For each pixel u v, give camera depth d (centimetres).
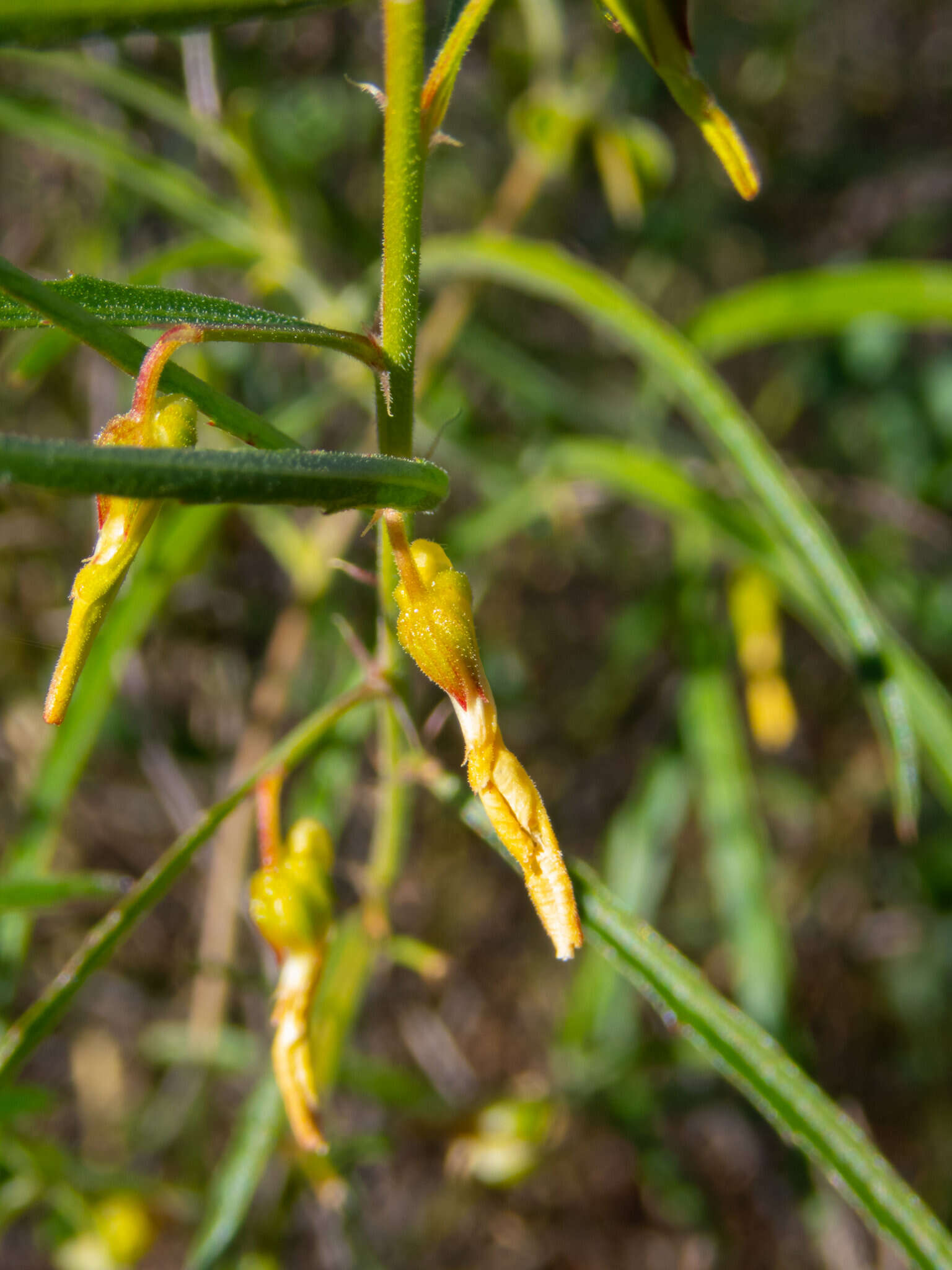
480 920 34
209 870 28
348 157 33
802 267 40
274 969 18
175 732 31
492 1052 34
